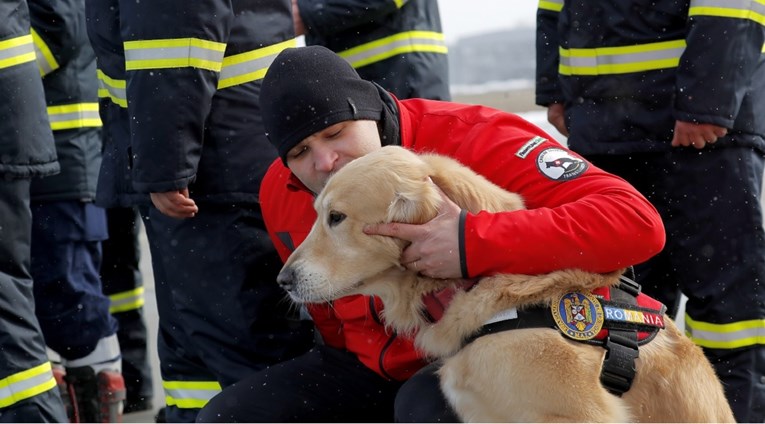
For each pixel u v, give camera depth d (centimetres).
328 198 305
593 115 427
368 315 332
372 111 322
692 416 289
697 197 408
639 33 413
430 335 304
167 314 411
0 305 372
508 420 284
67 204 492
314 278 304
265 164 379
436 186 299
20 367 376
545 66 482
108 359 502
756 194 407
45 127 390
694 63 392
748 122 405
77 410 494
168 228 383
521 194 309
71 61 498
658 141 413
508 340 284
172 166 355
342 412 339
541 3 483
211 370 392
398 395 315
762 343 405
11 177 376
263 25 381
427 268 292
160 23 349
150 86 352
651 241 287
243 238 378
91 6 399
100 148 516
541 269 289
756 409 405
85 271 498
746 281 405
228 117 375
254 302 381
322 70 316
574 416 274
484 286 292
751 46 394
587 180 301
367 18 451
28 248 386
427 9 475
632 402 288
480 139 321
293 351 388
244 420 333
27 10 387
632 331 288
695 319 416
